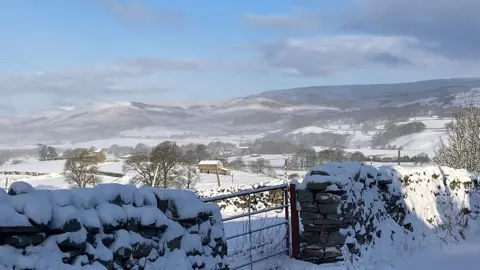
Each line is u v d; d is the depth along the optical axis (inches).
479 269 315.9
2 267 139.4
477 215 494.3
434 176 452.1
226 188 850.8
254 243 321.1
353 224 320.8
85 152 2397.9
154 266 189.5
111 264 171.6
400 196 392.2
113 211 176.6
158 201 204.7
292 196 320.5
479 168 1142.3
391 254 339.6
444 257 346.0
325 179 310.3
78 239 160.9
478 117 1189.1
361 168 352.8
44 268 149.0
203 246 218.1
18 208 148.7
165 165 1892.2
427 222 418.0
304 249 314.7
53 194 162.2
